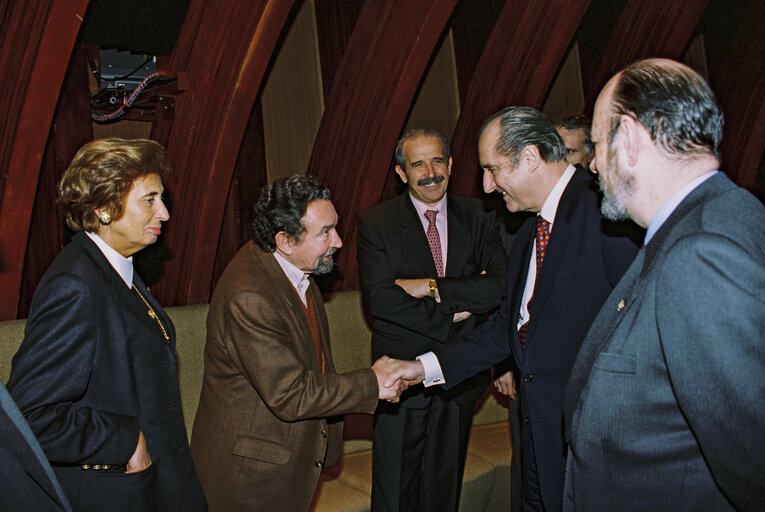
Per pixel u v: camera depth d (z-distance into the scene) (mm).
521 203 2111
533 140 2004
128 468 1601
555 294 1981
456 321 2643
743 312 1069
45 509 1087
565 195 2020
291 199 1978
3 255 2494
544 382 2018
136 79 3029
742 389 1062
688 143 1248
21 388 1439
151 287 3043
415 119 4000
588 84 4672
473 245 2684
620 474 1271
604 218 1929
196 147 2977
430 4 3232
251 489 1952
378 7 3213
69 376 1478
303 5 3613
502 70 3801
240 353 1914
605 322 1371
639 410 1234
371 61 3314
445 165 2607
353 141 3471
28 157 2451
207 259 3162
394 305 2512
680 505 1223
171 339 1819
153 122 2971
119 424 1547
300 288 2150
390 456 2574
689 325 1112
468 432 2703
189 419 2777
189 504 1733
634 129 1276
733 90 4742
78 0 2342
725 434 1087
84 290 1521
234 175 3408
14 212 2486
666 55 4094
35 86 2373
